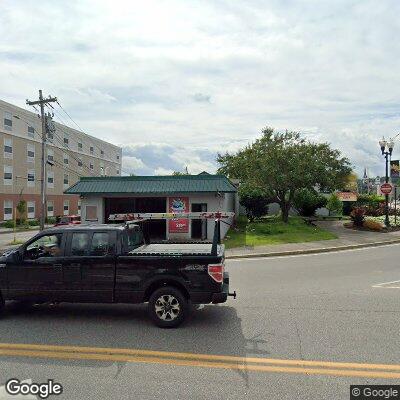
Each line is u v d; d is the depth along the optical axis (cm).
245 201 2972
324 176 2495
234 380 477
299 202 3528
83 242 732
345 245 1864
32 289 732
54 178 5906
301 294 940
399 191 5188
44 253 746
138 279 704
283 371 502
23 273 735
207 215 749
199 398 431
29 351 571
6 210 4909
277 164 2505
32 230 4341
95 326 692
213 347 588
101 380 477
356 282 1084
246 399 430
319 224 2847
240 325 697
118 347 588
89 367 515
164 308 687
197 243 880
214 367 516
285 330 668
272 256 1658
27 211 5247
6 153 4909
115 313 776
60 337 633
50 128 2903
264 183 2562
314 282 1088
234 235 2219
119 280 710
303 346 592
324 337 632
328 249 1772
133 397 434
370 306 826
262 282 1092
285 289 998
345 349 579
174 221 2120
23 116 5228
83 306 830
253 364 525
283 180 2469
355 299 888
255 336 638
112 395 439
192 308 812
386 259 1505
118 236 726
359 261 1466
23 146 5222
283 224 2458
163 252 727
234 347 588
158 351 572
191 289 689
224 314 768
